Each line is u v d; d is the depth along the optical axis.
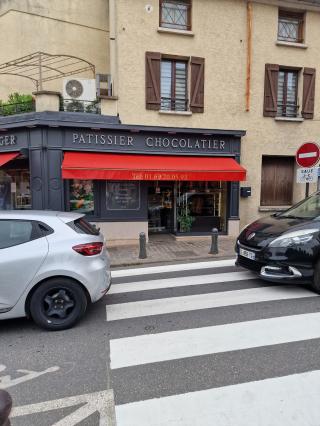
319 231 5.27
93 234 4.70
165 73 10.50
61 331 4.16
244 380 3.04
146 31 9.95
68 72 11.39
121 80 9.90
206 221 11.13
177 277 6.50
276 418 2.55
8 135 9.66
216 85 10.67
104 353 3.59
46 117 9.20
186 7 10.41
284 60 11.21
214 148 10.64
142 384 3.02
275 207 11.59
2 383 3.08
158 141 10.13
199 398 2.80
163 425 2.51
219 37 10.55
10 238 4.19
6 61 11.23
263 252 5.38
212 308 4.80
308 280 5.19
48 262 4.13
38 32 11.16
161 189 11.21
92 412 2.67
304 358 3.39
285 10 11.16
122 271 7.12
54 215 4.50
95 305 5.03
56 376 3.18
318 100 11.72
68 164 8.75
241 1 10.60
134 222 10.16
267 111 11.16
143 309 4.83
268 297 5.20
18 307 4.12
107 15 11.60
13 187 10.69
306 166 8.22
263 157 11.62
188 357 3.46
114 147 9.79
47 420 2.59
